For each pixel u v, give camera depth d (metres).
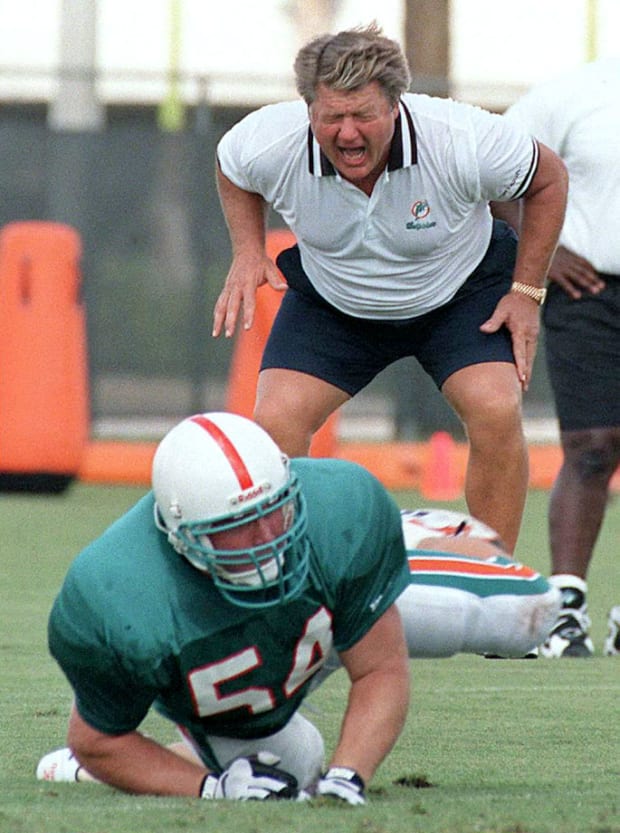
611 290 23.02
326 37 16.91
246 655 12.73
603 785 14.58
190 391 49.38
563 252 23.09
